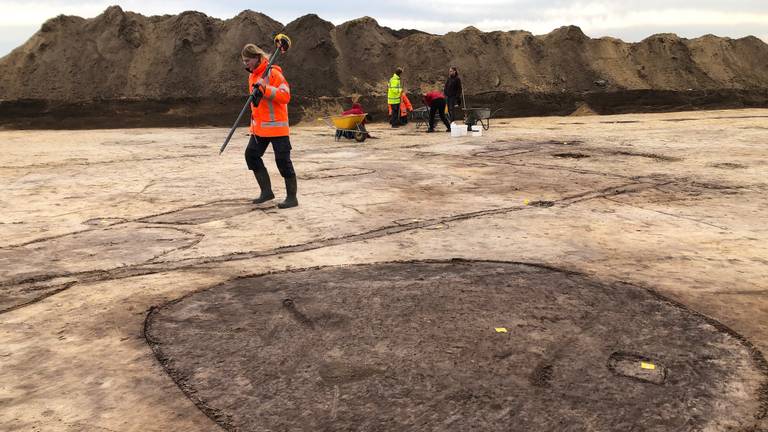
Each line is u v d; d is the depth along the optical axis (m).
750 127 15.76
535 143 12.73
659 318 3.22
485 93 26.78
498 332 3.03
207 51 26.16
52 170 9.30
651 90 27.53
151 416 2.30
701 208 6.17
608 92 27.36
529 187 7.42
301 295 3.60
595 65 29.77
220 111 23.52
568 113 25.75
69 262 4.39
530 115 25.59
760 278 3.92
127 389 2.51
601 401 2.38
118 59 25.20
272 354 2.82
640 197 6.76
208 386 2.53
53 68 24.50
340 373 2.63
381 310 3.34
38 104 22.66
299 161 10.23
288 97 6.05
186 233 5.23
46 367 2.71
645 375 2.59
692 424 2.22
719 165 9.16
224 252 4.62
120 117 22.50
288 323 3.18
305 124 23.20
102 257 4.51
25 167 9.65
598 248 4.66
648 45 31.44
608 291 3.64
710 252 4.54
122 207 6.39
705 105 27.11
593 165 9.31
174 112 23.27
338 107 24.73
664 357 2.76
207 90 24.52
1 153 11.88
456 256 4.45
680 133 14.48
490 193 7.04
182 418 2.28
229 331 3.08
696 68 31.00
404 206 6.30
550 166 9.23
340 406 2.35
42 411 2.34
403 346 2.88
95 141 14.82
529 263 4.25
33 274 4.11
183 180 8.17
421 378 2.57
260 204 6.49
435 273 4.01
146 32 26.56
